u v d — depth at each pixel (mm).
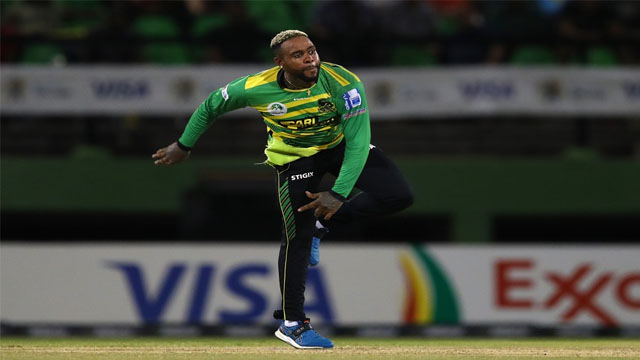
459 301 31922
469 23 37750
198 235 35562
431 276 31984
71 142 36906
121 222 40906
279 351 18984
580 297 32031
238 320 31578
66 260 31719
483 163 35844
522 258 32094
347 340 28344
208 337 30516
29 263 31656
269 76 16594
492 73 35219
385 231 41500
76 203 35406
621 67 36406
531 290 32031
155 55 36250
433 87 35125
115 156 36531
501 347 21594
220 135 36844
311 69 16016
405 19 36906
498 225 42031
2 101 34719
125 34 35438
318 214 16422
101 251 31797
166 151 17859
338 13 36781
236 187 35688
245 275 31750
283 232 17688
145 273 31719
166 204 35562
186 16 37031
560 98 35312
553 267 32094
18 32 36719
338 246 32031
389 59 36781
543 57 37219
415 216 36938
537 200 35844
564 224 41844
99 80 34969
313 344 17594
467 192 35750
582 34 36969
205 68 34938
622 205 35875
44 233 40812
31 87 34812
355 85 16469
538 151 37406
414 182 35750
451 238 35969
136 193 35531
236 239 37125
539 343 24828
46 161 35375
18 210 35438
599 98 35438
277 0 38250
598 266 32125
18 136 36750
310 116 16656
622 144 37938
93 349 19812
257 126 36906
